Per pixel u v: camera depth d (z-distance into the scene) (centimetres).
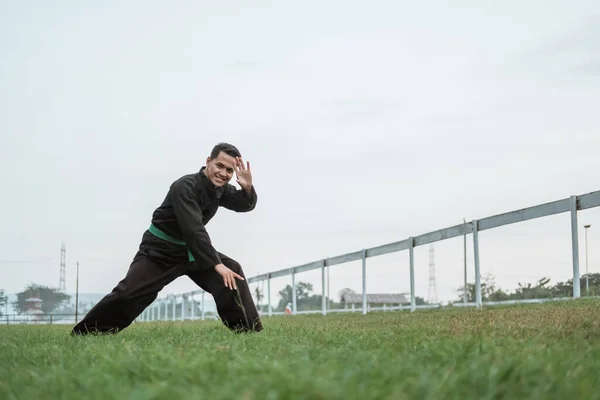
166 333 652
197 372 263
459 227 1351
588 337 477
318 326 801
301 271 2273
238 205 698
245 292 666
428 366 282
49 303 16650
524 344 393
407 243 1562
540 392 218
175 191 645
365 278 1773
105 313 650
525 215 1163
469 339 405
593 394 222
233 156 661
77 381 260
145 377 279
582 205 1029
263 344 448
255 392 208
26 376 294
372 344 430
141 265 659
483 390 219
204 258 627
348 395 194
